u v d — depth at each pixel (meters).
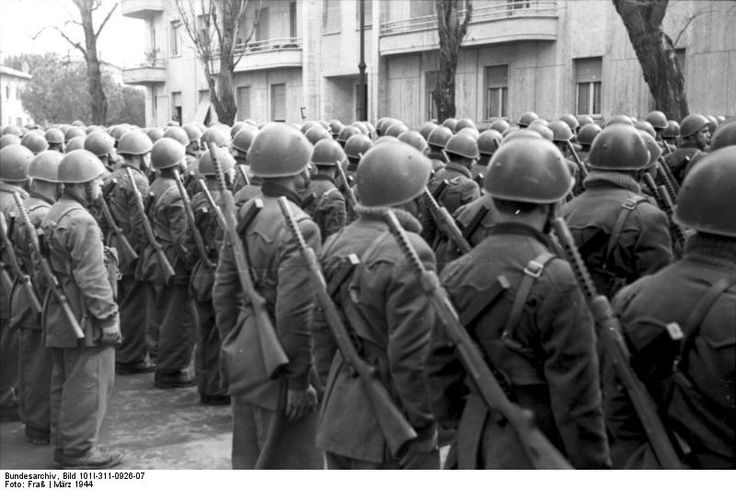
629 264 4.10
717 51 15.42
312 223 3.81
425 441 3.22
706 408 2.47
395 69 19.53
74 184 4.78
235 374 3.84
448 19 15.27
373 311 3.16
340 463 3.36
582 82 17.81
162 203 6.31
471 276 2.81
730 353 2.39
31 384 5.19
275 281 3.77
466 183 6.26
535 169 2.82
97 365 4.75
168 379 6.48
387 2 19.05
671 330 2.46
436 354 2.88
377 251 3.17
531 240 2.81
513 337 2.72
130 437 5.21
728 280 2.48
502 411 2.69
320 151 6.26
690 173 2.66
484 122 19.44
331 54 17.48
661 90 12.30
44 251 4.73
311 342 3.64
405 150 3.36
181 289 6.39
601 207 4.16
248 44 15.10
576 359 2.67
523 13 17.80
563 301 2.66
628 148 4.18
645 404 2.54
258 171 3.90
